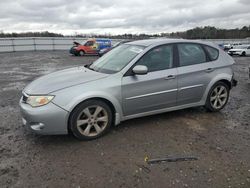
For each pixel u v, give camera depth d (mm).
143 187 2902
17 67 15062
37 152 3668
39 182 2971
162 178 3072
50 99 3727
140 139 4105
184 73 4797
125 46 5129
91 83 4004
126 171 3207
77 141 4023
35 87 4016
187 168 3293
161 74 4539
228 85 5566
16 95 7270
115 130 4438
